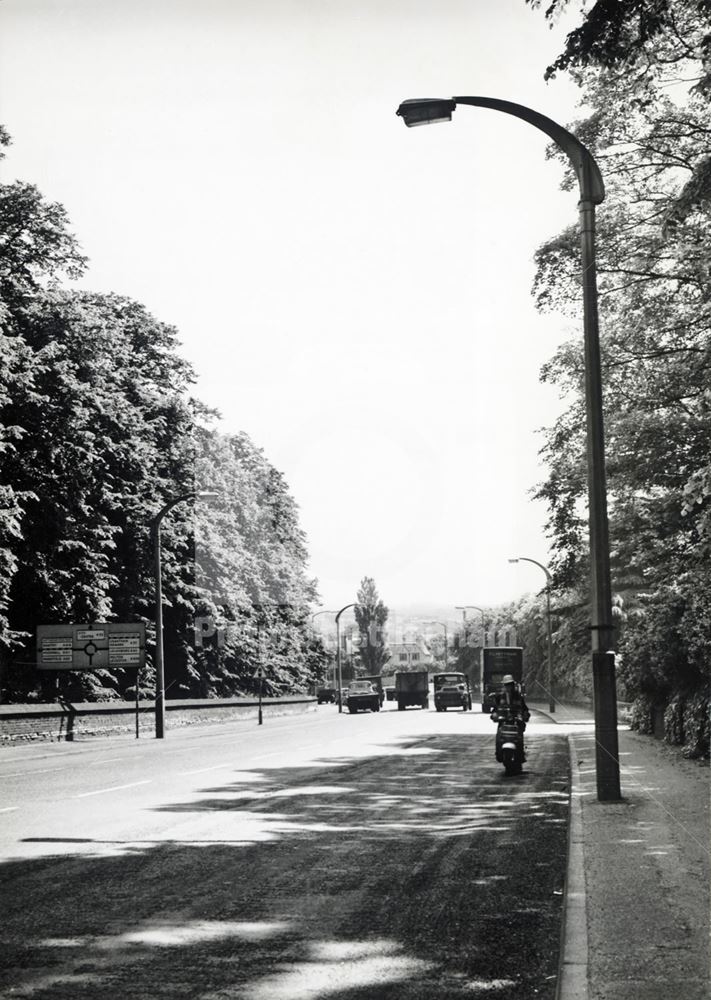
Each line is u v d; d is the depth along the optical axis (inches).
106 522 1850.4
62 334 1715.1
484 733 1438.2
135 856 435.5
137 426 1920.5
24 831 508.1
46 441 1610.5
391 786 722.8
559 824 534.0
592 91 877.8
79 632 1545.3
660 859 398.0
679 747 935.7
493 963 274.8
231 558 2527.1
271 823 535.8
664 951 263.7
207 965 273.1
